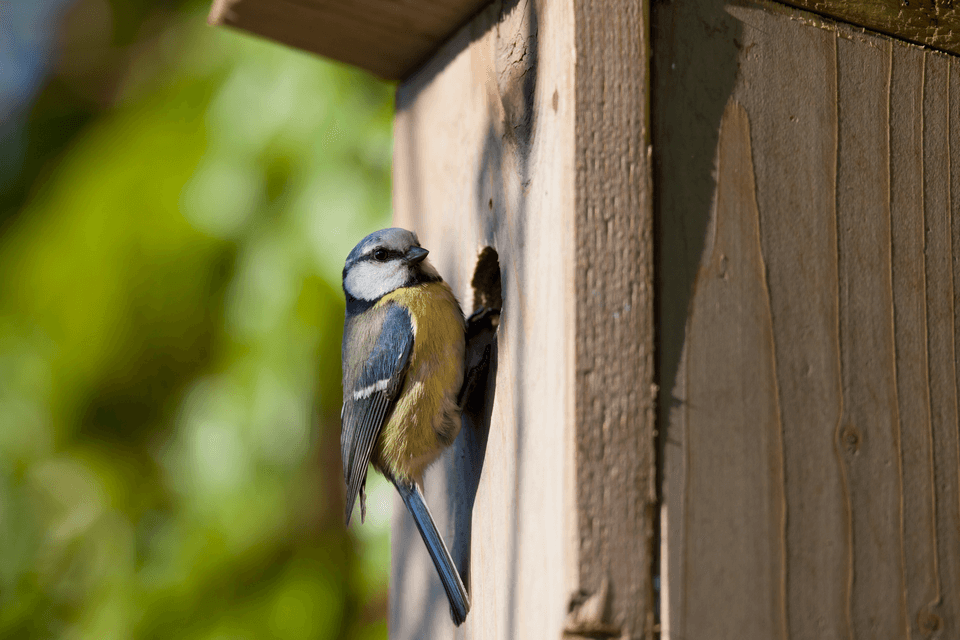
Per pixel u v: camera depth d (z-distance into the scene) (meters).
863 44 4.87
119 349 8.60
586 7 4.43
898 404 4.61
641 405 4.20
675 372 4.27
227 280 8.29
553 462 4.30
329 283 7.83
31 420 8.88
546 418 4.45
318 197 7.93
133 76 9.77
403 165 6.96
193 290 8.34
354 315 6.24
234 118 8.30
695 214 4.44
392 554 6.75
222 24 6.66
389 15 6.09
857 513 4.43
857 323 4.61
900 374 4.64
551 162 4.59
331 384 7.98
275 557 8.19
